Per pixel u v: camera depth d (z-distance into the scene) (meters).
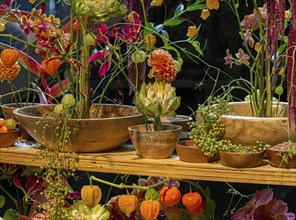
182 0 1.98
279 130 1.16
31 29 1.29
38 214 1.35
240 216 1.32
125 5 1.27
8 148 1.30
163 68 1.17
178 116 1.43
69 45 1.22
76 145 1.23
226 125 1.19
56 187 1.21
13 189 2.05
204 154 1.16
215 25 1.99
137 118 1.26
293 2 1.09
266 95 1.28
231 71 1.99
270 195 1.31
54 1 1.88
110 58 1.26
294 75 1.10
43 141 1.23
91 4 1.16
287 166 1.12
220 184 1.93
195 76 2.02
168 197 1.19
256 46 1.32
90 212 1.24
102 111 1.39
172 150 1.21
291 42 1.10
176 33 2.02
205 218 1.32
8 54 1.24
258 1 1.91
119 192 1.94
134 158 1.21
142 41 1.27
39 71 1.44
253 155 1.12
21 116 1.26
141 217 1.38
